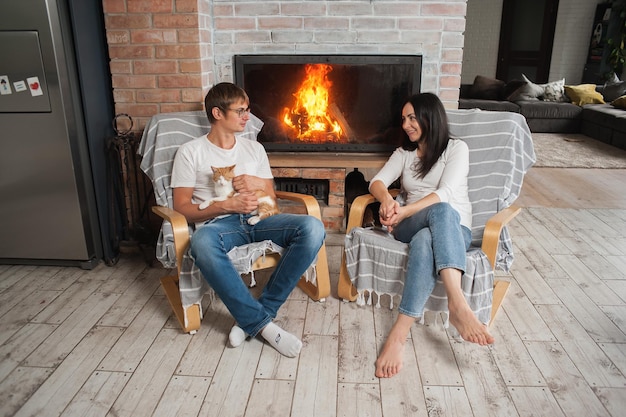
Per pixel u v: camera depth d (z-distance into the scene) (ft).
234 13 9.39
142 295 7.64
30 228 8.27
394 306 7.30
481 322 6.20
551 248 9.36
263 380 5.69
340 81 9.64
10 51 7.36
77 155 8.02
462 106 20.97
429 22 9.28
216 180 6.60
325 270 7.24
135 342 6.41
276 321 6.88
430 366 5.92
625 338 6.47
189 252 6.31
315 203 7.02
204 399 5.38
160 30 8.57
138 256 9.07
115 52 8.68
